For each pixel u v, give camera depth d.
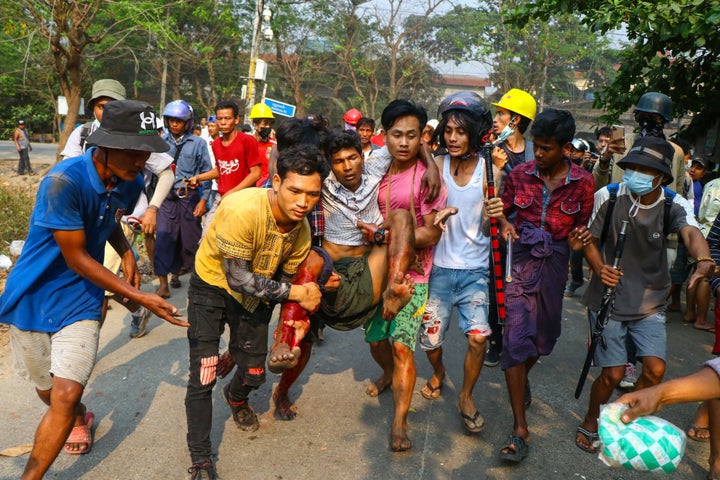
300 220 2.94
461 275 3.86
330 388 4.46
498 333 4.96
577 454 3.71
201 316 3.20
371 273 3.44
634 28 6.01
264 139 7.16
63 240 2.75
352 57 36.84
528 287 3.72
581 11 6.59
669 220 3.55
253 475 3.33
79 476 3.25
